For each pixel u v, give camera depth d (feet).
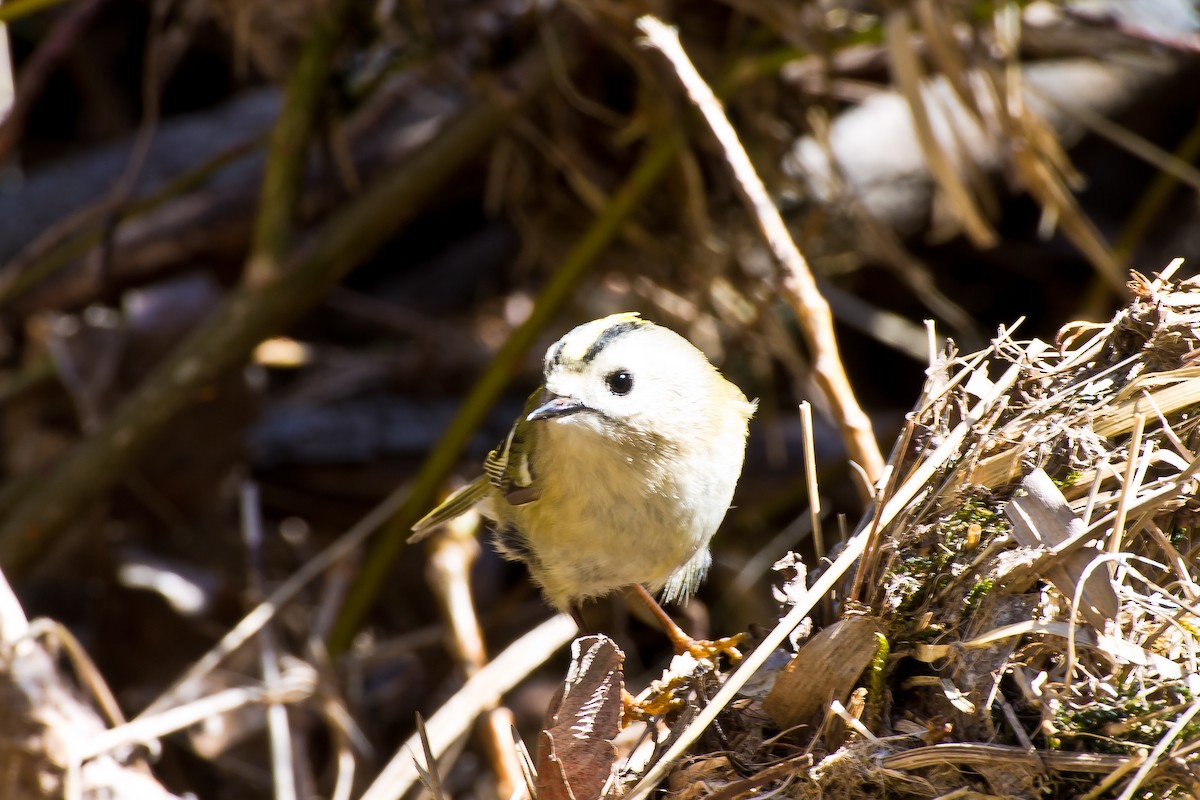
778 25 31.86
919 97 28.32
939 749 16.17
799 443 39.24
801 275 23.99
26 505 31.81
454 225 46.47
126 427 31.81
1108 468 17.15
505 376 31.99
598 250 32.42
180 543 35.96
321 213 40.81
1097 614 16.12
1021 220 44.62
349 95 35.35
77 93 52.60
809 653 17.40
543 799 17.80
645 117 34.22
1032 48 38.11
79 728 23.73
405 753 24.99
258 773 30.76
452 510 27.61
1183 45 34.47
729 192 36.37
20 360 41.91
